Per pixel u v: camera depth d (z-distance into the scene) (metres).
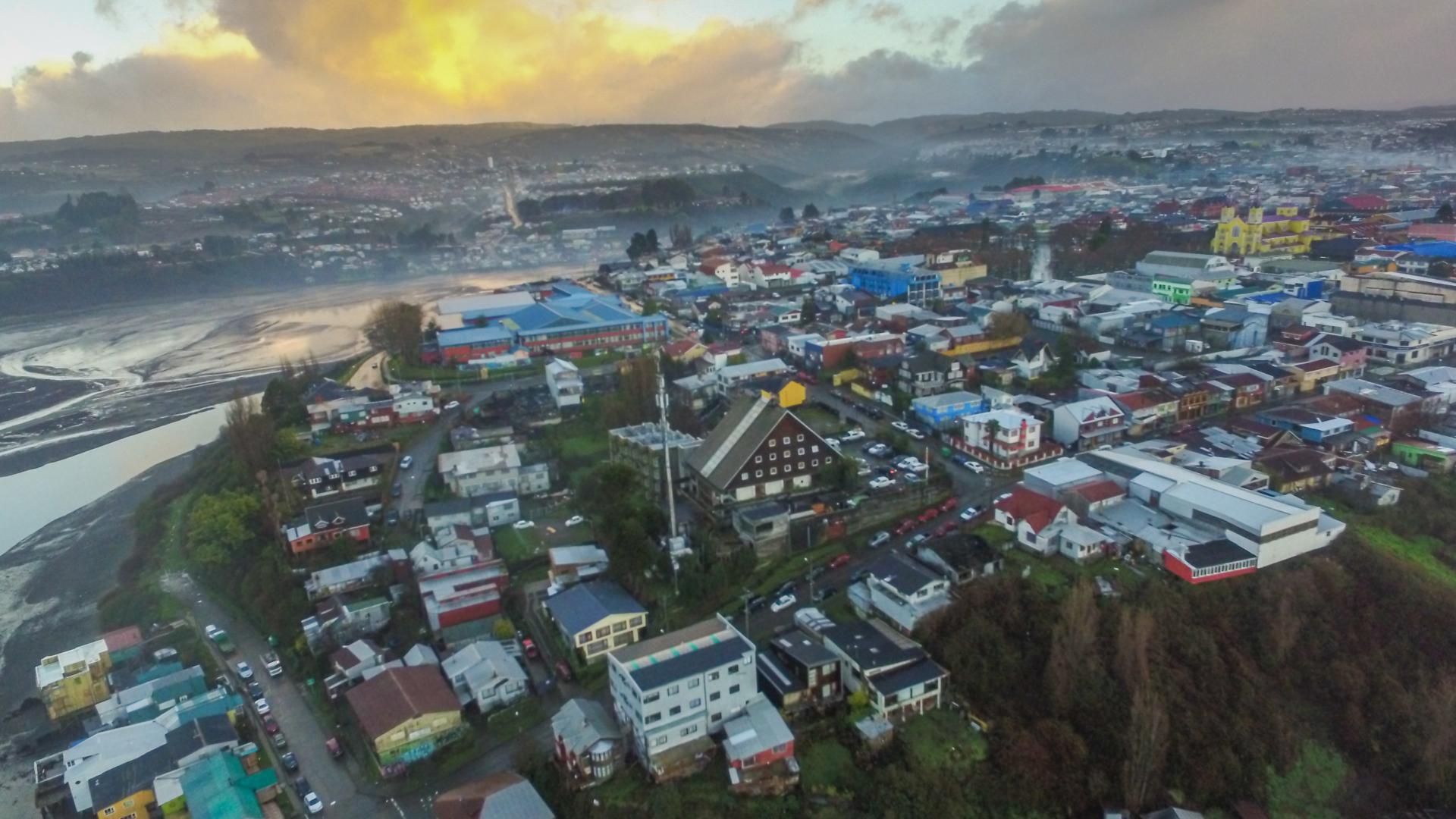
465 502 92.06
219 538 89.69
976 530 76.69
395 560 83.19
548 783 56.47
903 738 57.28
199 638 80.81
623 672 55.53
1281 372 108.19
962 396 106.75
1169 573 66.56
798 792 53.69
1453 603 64.31
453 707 61.78
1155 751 54.31
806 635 64.81
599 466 95.31
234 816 53.28
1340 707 59.94
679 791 53.31
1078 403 96.81
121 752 60.81
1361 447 90.00
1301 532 67.69
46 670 73.00
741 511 79.44
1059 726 56.44
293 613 78.69
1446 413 96.31
